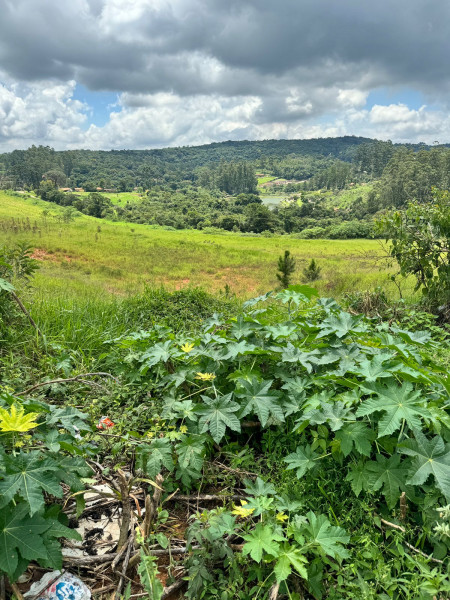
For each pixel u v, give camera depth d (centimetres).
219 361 280
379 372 226
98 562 190
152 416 280
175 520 221
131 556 192
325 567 186
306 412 228
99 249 3656
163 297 657
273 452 250
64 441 197
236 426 232
